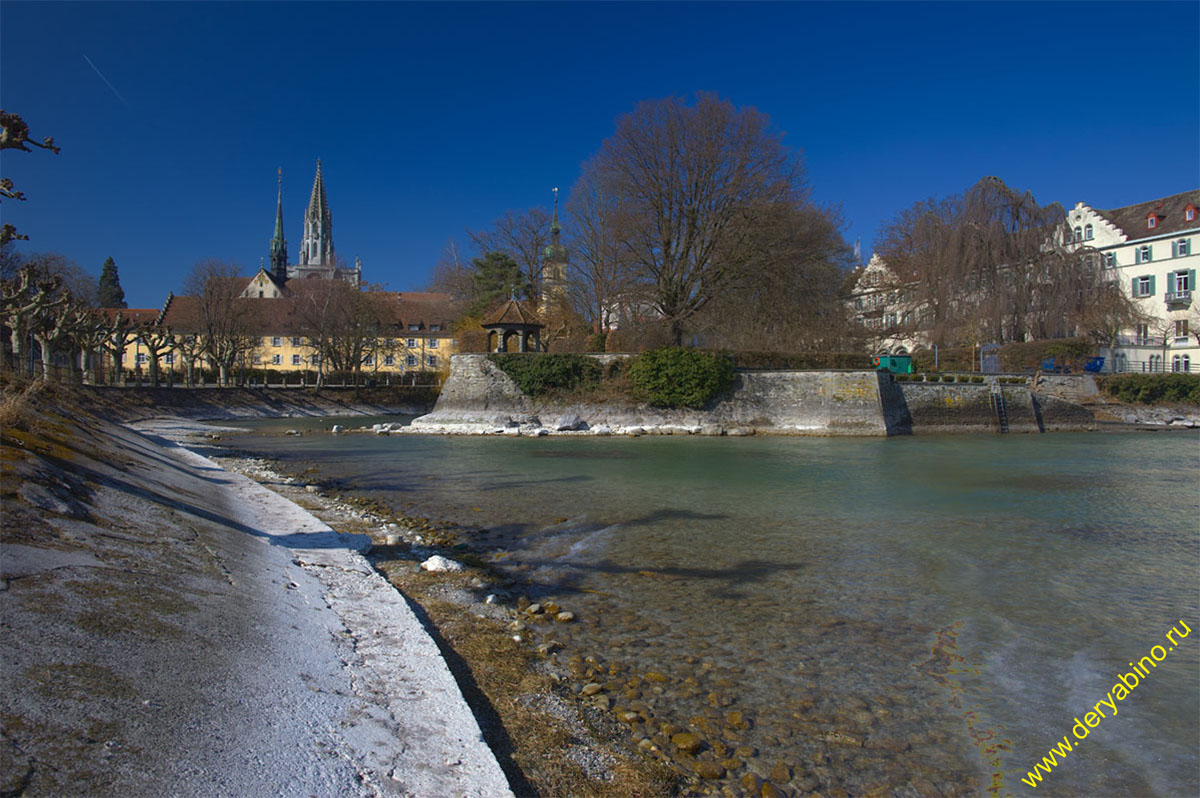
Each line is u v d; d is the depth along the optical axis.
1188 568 11.80
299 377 81.50
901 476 23.19
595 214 57.12
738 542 13.55
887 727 6.32
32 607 5.34
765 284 46.06
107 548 7.36
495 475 23.28
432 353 100.88
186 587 7.04
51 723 4.00
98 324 54.56
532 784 5.07
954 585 10.76
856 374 42.25
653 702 6.68
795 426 42.88
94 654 4.97
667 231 47.16
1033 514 16.56
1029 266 56.03
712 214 46.25
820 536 14.11
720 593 10.27
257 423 52.88
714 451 31.58
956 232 56.81
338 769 4.48
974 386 46.00
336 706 5.39
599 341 52.28
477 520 15.65
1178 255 64.12
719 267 45.84
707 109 45.34
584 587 10.53
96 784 3.61
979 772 5.62
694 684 7.12
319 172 154.25
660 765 5.50
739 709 6.60
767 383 44.16
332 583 9.16
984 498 18.83
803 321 48.41
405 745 5.01
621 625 8.84
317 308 76.12
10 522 7.00
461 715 5.61
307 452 30.66
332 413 65.88
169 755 4.09
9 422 11.53
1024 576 11.28
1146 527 15.11
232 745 4.40
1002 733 6.27
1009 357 56.09
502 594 9.88
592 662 7.57
